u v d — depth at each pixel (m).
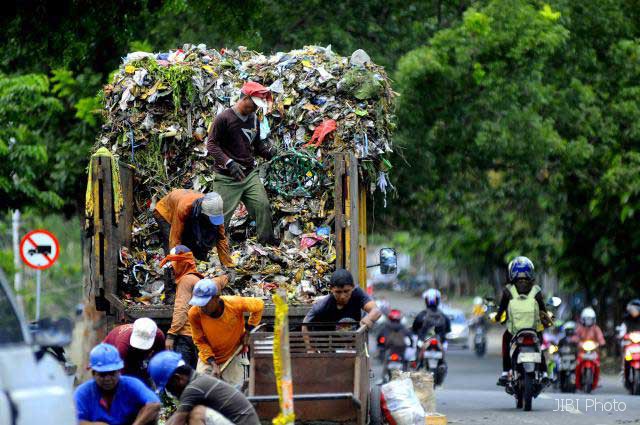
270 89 34.12
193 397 23.05
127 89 33.62
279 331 20.77
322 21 62.88
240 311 27.73
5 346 17.55
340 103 34.19
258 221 32.50
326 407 24.67
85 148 61.62
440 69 59.19
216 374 27.45
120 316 30.11
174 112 33.75
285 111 34.19
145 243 32.81
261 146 33.28
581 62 67.81
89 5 40.66
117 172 30.83
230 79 34.28
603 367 84.62
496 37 60.22
